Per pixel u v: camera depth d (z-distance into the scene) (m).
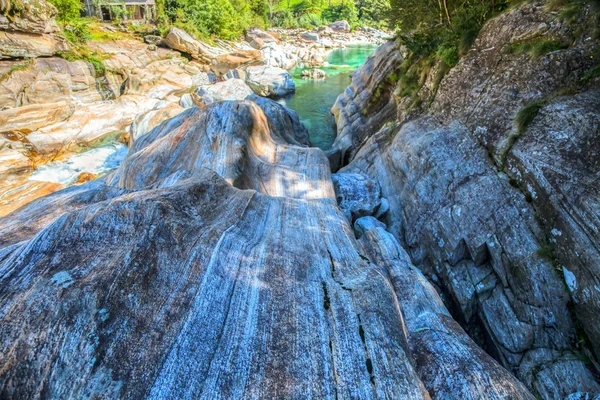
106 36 34.41
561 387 5.74
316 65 44.91
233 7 56.12
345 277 5.25
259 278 4.65
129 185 9.33
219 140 9.66
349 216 10.41
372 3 77.12
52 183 15.66
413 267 7.19
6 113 19.55
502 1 11.70
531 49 8.63
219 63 37.91
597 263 5.65
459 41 12.00
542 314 6.38
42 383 2.85
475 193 8.03
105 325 3.33
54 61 23.33
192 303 3.94
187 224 5.09
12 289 3.45
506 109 8.54
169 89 29.69
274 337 3.80
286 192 9.45
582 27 8.02
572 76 7.66
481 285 7.40
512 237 7.06
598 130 6.35
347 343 3.85
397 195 10.70
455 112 10.27
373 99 18.98
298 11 82.00
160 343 3.42
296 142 15.62
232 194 7.03
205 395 3.10
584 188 6.10
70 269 3.79
